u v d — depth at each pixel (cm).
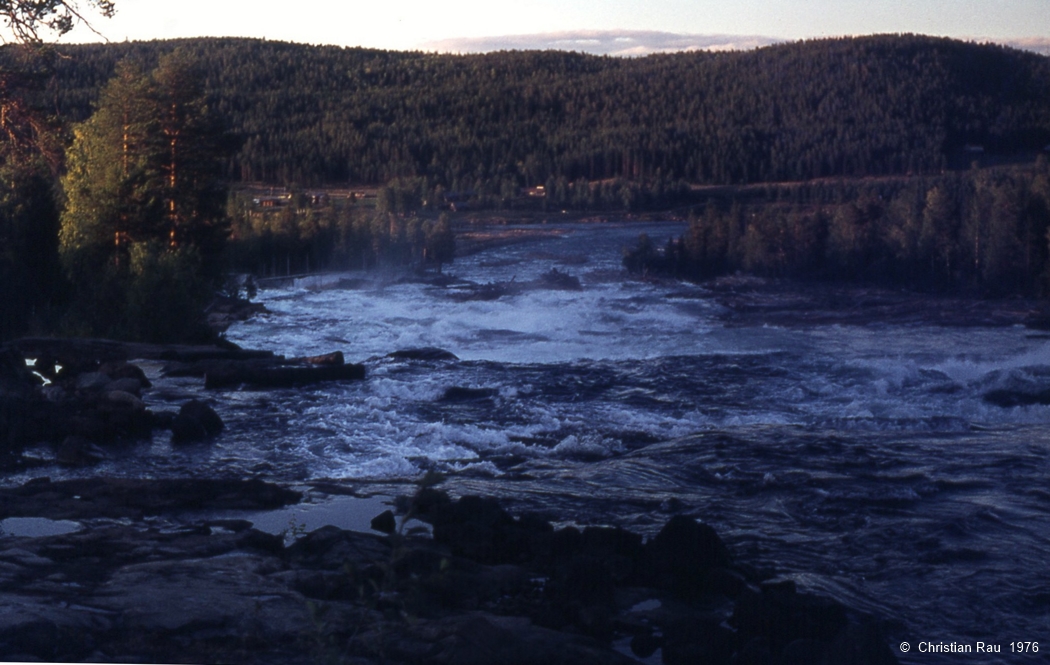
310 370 2525
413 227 11175
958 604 987
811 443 1802
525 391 2494
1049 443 1873
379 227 11106
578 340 5306
